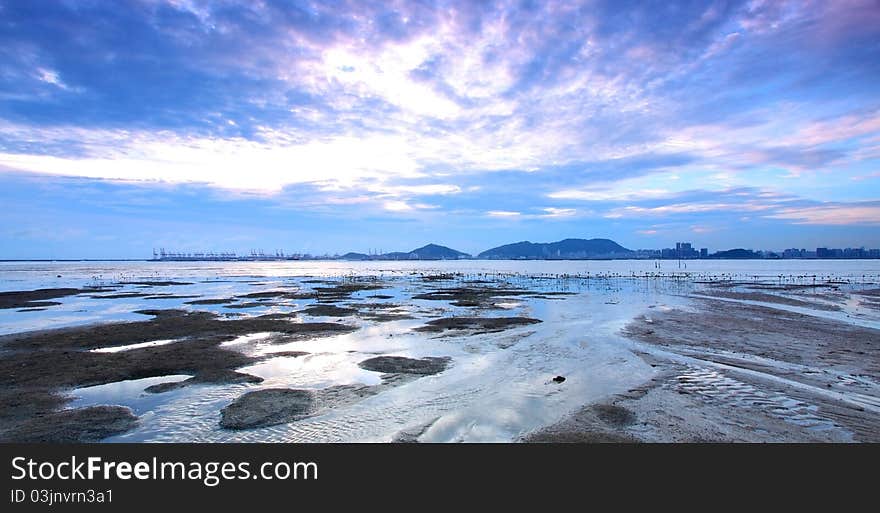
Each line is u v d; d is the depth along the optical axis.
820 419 12.59
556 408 13.73
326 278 100.62
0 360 19.94
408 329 28.19
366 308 40.00
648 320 31.33
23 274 120.44
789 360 19.25
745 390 15.13
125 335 26.06
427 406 14.07
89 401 14.73
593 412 13.29
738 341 23.50
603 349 21.91
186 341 24.38
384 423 12.80
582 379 16.77
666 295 52.38
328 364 19.38
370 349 22.39
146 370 18.33
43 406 14.17
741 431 11.84
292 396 15.03
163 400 14.81
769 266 184.50
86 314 36.72
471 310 38.34
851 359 19.34
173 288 68.00
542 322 30.78
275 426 12.68
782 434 11.62
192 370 18.36
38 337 25.38
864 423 12.24
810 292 55.00
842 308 38.06
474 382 16.58
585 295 53.12
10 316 35.50
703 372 17.44
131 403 14.55
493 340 24.55
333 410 13.81
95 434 12.21
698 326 28.50
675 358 19.84
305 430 12.41
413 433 12.12
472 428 12.39
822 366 18.17
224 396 15.22
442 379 17.02
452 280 90.38
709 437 11.52
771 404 13.76
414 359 20.14
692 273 117.75
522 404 14.12
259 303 44.75
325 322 31.22
